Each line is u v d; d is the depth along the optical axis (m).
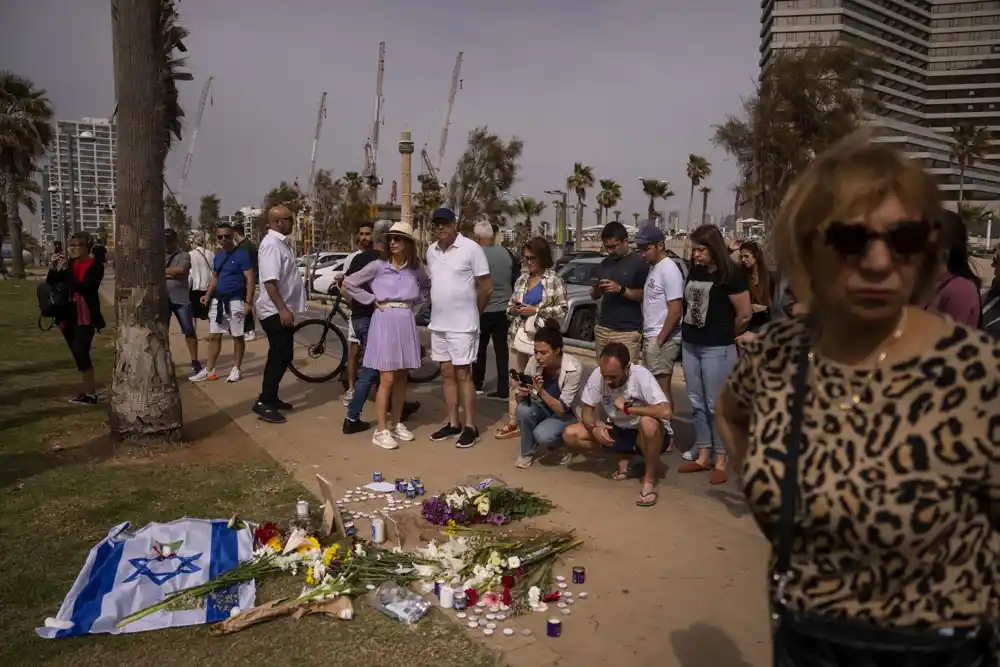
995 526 1.46
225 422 6.84
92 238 7.56
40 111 38.97
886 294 1.43
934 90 128.00
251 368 9.81
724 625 3.38
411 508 4.76
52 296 7.37
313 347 8.59
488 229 7.86
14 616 3.37
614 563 4.01
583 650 3.17
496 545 4.04
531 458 5.64
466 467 5.63
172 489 4.99
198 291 9.59
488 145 47.66
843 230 1.45
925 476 1.38
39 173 45.81
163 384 5.88
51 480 5.11
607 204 59.78
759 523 1.61
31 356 10.87
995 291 4.38
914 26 122.06
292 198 55.94
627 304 6.04
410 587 3.72
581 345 11.50
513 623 3.39
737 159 30.64
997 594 1.47
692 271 5.38
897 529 1.40
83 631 3.22
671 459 5.90
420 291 6.36
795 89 27.97
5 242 70.94
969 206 59.56
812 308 1.62
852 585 1.48
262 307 6.88
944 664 1.44
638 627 3.36
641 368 4.97
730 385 1.78
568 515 4.68
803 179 1.64
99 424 6.66
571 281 13.98
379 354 6.05
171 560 3.84
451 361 6.23
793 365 1.60
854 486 1.42
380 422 6.12
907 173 1.50
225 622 3.29
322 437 6.39
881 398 1.45
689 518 4.64
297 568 3.84
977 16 125.56
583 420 5.30
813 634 1.52
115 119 5.55
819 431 1.49
